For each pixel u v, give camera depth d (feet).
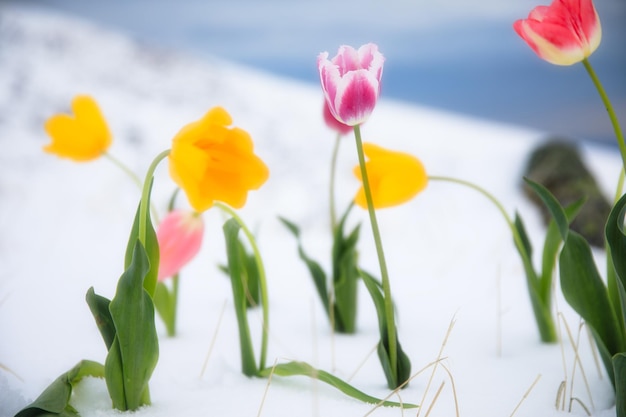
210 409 2.86
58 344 3.78
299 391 3.03
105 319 2.79
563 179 8.78
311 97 14.60
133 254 2.68
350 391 2.89
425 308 4.48
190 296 4.82
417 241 7.79
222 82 15.01
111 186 10.03
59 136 3.89
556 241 3.59
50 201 9.28
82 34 16.14
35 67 14.25
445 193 9.75
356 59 2.86
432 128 13.29
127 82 14.37
